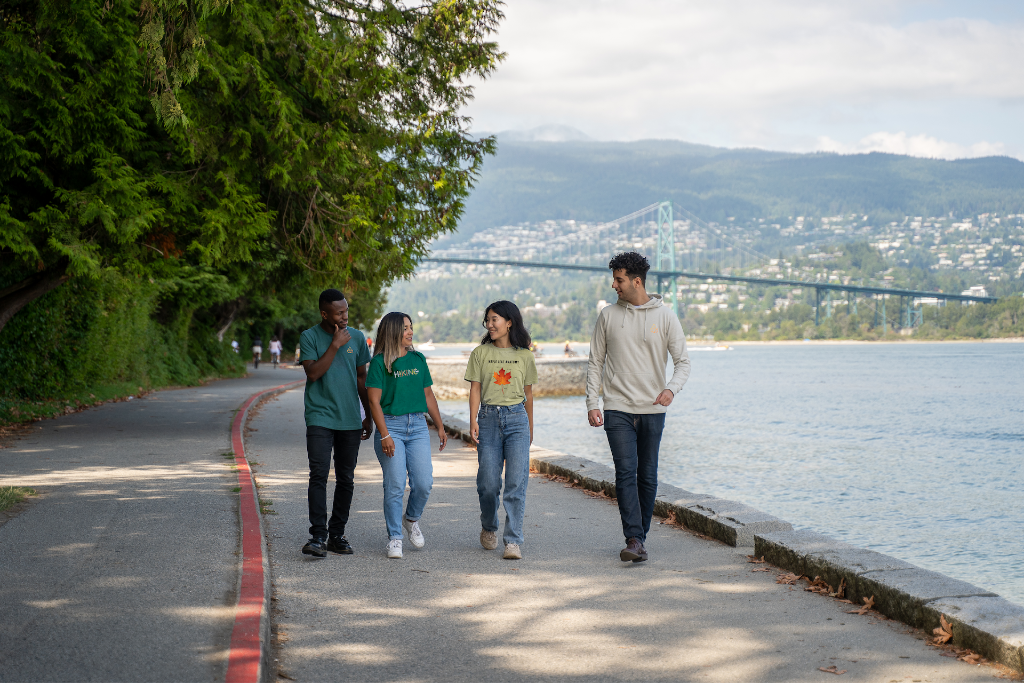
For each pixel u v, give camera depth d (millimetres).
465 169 14234
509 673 3920
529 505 7941
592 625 4582
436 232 14492
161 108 9156
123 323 21391
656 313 5961
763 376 86062
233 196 11844
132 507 6922
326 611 4766
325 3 13227
